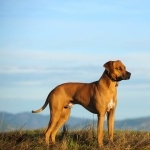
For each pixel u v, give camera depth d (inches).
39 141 667.4
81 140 687.7
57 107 697.6
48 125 698.8
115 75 664.4
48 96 711.7
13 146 642.2
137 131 752.3
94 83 682.8
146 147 639.8
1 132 721.6
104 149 632.4
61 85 706.2
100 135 660.1
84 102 685.9
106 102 664.4
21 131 748.6
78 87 693.9
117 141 657.6
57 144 657.0
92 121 738.8
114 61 669.9
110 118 677.3
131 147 636.7
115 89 671.8
